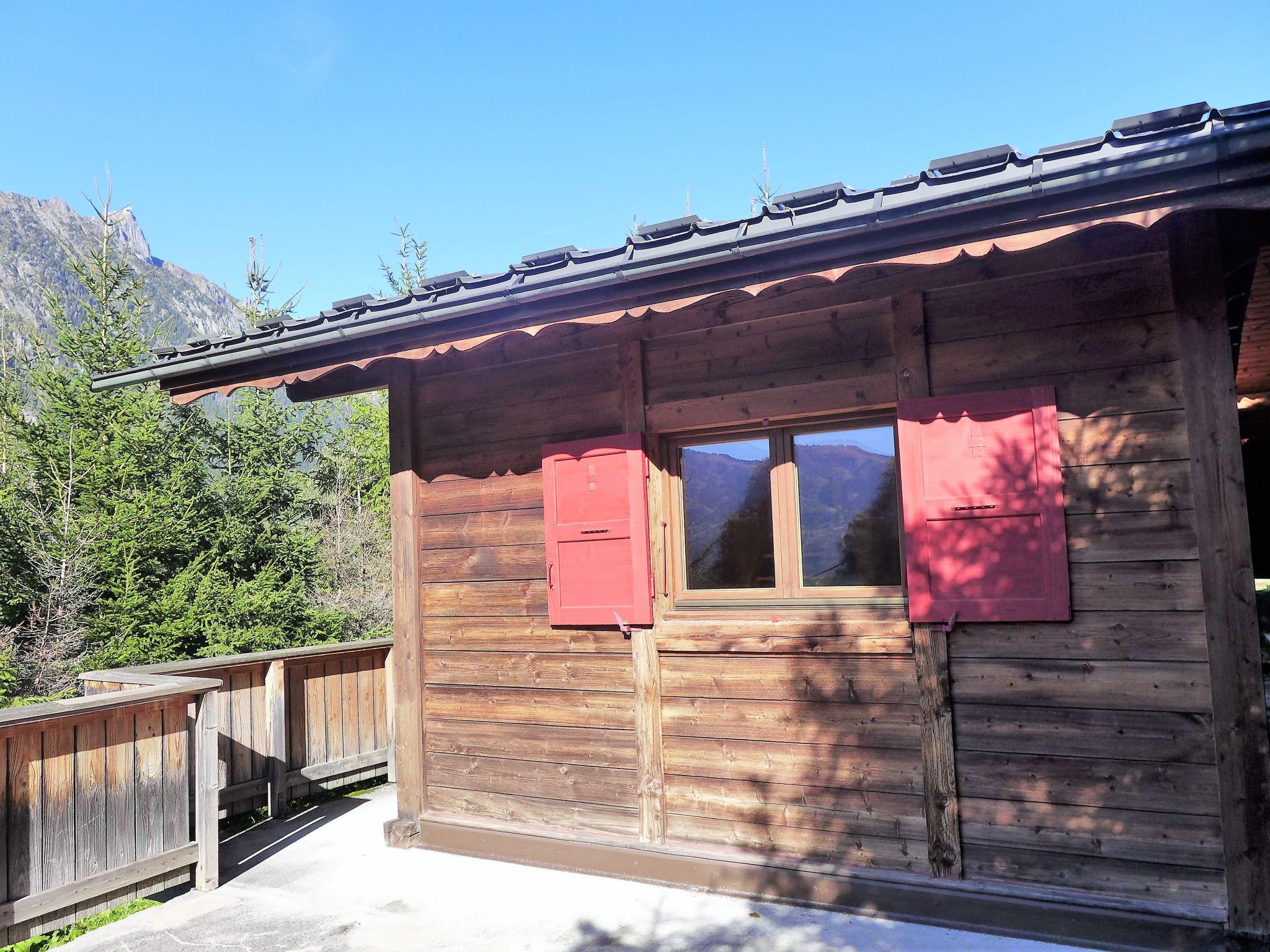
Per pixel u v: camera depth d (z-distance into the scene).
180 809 4.36
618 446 4.36
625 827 4.36
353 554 14.73
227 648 9.98
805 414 3.97
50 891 3.73
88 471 11.00
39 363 12.20
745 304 4.09
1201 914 3.13
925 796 3.62
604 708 4.44
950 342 3.66
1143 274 3.33
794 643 3.91
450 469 5.01
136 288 12.72
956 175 2.77
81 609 10.28
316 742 6.09
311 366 4.52
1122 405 3.34
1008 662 3.50
